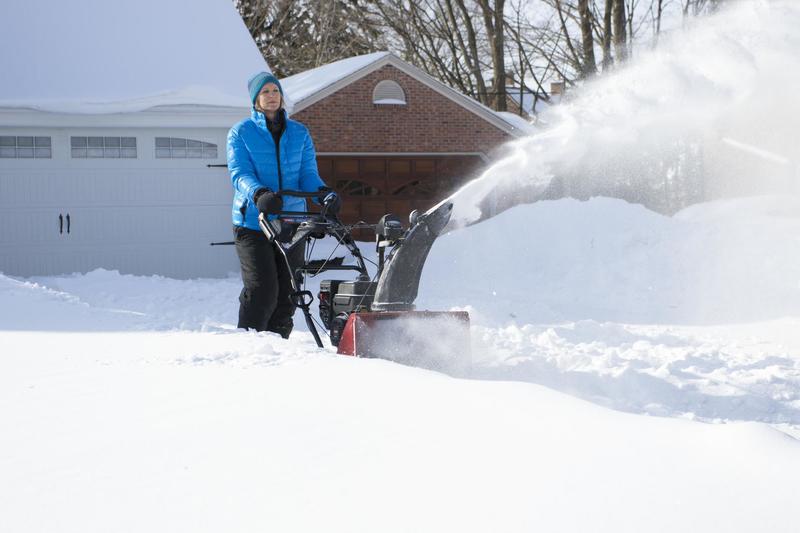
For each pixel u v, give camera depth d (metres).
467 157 55.69
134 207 35.19
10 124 33.72
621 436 5.91
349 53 83.81
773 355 14.92
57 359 9.94
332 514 4.67
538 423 6.26
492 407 6.75
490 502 4.75
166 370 8.91
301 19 84.50
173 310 22.61
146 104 34.47
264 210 12.05
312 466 5.45
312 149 13.90
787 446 5.50
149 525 4.60
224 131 35.66
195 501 4.92
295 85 58.56
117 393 7.84
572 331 17.33
